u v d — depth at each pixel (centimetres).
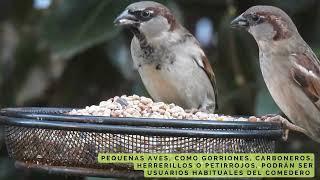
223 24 944
